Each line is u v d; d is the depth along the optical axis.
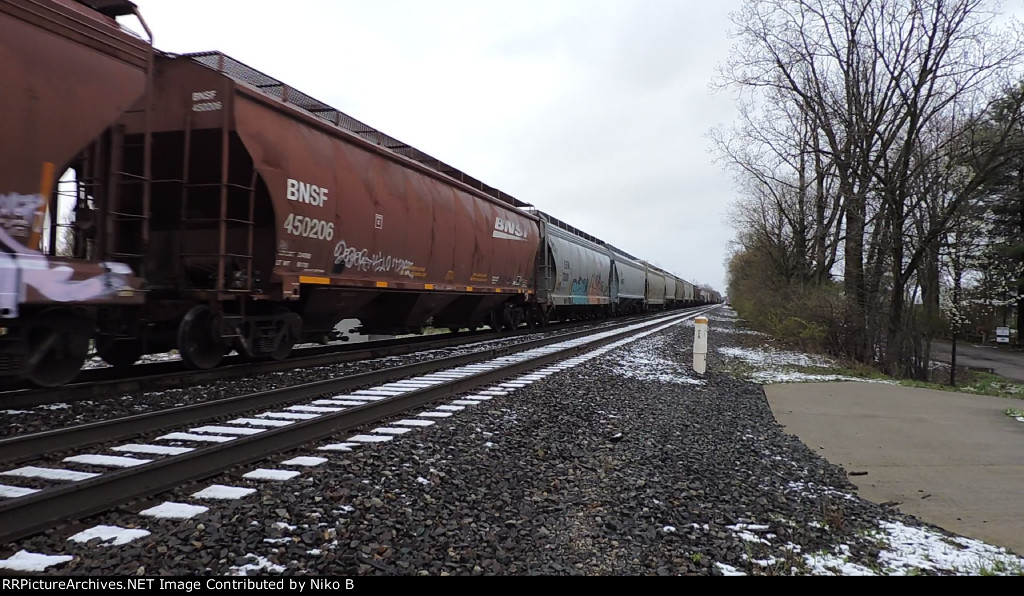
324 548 3.45
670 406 9.04
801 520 4.46
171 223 9.45
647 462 5.86
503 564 3.45
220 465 4.79
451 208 14.95
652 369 13.35
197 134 8.76
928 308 19.69
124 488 4.02
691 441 6.92
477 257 16.55
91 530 3.53
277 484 4.49
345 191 10.77
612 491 4.92
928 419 9.00
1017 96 16.94
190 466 4.53
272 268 9.44
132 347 9.46
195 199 9.32
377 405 6.95
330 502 4.18
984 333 41.78
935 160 18.36
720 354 19.02
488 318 20.22
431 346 15.89
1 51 5.64
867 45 19.45
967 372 22.48
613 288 36.00
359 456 5.30
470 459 5.50
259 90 9.52
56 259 6.31
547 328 26.20
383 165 12.25
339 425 6.29
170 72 8.82
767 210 34.44
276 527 3.64
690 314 60.88
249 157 8.90
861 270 20.62
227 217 9.52
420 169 13.84
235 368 9.32
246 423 6.48
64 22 6.23
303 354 13.31
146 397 7.49
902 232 18.84
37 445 5.03
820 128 21.86
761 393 11.27
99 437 5.54
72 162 6.85
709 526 4.24
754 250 39.62
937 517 4.76
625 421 7.71
